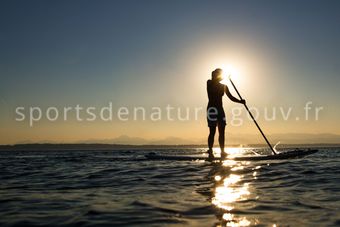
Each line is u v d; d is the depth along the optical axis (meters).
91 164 11.87
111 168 9.97
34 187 6.56
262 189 5.77
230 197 5.11
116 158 15.59
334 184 6.22
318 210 4.23
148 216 4.07
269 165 9.39
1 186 6.77
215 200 4.89
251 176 7.32
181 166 9.70
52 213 4.29
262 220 3.83
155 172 8.55
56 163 12.88
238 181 6.68
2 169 10.58
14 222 3.90
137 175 8.08
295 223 3.70
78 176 8.26
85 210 4.41
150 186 6.36
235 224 3.70
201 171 8.38
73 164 12.08
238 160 10.93
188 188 6.00
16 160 15.98
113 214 4.19
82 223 3.83
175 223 3.76
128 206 4.61
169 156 12.48
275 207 4.41
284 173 7.74
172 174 8.03
